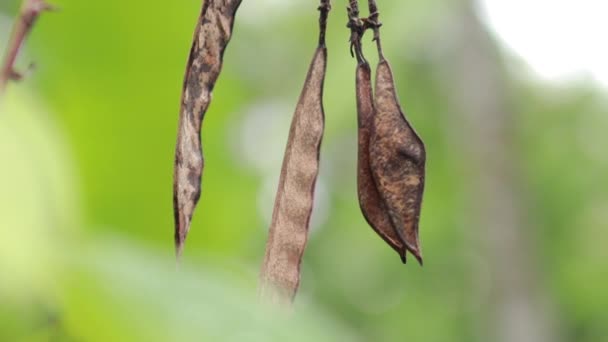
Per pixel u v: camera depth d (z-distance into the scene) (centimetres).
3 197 43
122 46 85
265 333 46
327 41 97
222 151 93
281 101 110
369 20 83
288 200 82
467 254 393
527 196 316
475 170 302
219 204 91
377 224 83
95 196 83
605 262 385
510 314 299
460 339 416
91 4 84
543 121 393
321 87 82
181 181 78
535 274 301
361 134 83
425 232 376
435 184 365
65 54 84
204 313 45
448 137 350
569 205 394
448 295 414
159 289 46
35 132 46
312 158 82
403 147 83
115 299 44
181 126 78
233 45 111
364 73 83
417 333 417
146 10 84
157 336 44
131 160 84
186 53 85
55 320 44
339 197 399
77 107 84
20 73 68
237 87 94
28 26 69
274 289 80
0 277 42
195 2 85
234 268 51
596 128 393
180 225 78
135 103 85
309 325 48
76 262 44
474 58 290
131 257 47
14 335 44
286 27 111
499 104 296
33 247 43
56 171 45
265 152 109
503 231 299
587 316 386
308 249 418
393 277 418
